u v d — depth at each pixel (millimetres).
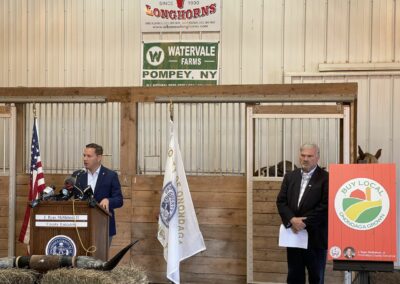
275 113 4996
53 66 7031
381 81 6418
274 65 6625
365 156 5707
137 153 5277
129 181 5176
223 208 5074
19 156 5387
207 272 5090
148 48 6836
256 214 4965
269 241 4934
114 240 5184
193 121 6379
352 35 6480
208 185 5094
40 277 2857
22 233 4812
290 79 6578
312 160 4023
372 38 6445
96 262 2887
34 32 7070
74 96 5184
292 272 4094
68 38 7000
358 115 6453
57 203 3123
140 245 5148
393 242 3135
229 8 6703
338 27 6508
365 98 6441
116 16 6910
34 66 7066
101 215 3264
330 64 6492
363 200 3193
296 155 6188
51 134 6340
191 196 5117
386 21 6426
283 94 4922
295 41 6582
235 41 6695
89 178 4402
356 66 6434
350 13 6480
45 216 3127
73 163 6203
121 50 6898
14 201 5316
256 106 5027
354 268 3172
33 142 4941
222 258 5066
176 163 4770
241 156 6297
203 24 6742
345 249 3176
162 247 5117
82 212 3107
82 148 6383
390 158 6387
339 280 4824
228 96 4992
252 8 6664
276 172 5023
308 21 6562
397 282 5277
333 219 3213
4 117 5336
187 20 6766
